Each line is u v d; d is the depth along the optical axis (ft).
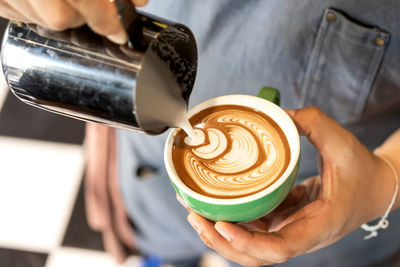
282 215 2.63
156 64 1.90
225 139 2.48
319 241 2.33
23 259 5.01
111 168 4.95
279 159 2.35
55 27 1.65
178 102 2.18
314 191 2.79
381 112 3.14
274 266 3.98
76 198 5.37
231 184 2.28
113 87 1.78
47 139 5.85
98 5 1.57
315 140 2.51
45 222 5.24
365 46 2.73
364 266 4.00
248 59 3.05
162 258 4.93
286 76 3.06
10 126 5.97
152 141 3.73
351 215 2.46
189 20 3.06
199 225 2.23
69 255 5.04
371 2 2.56
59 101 1.94
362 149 2.53
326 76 2.98
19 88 1.98
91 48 1.80
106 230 5.07
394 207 2.78
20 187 5.48
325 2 2.65
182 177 2.32
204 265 5.07
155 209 4.28
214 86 3.29
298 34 2.83
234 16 2.90
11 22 1.94
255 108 2.60
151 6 3.18
